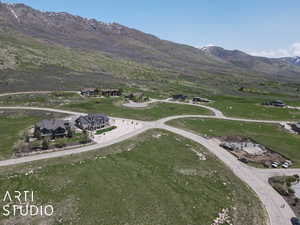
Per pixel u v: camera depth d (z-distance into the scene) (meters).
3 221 37.78
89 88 144.38
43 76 169.00
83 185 48.22
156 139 74.81
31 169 53.03
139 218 39.97
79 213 40.34
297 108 130.12
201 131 85.19
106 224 38.28
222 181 52.91
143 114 104.06
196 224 39.38
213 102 136.62
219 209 43.44
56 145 64.81
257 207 44.22
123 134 77.56
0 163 54.97
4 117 90.38
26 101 114.38
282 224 39.97
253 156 65.69
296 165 61.59
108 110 108.19
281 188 49.47
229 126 92.81
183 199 45.72
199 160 62.41
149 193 46.94
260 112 117.38
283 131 89.50
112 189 47.44
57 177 50.53
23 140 68.75
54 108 106.44
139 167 56.94
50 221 38.38
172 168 57.62
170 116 103.25
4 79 148.50
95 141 70.56
